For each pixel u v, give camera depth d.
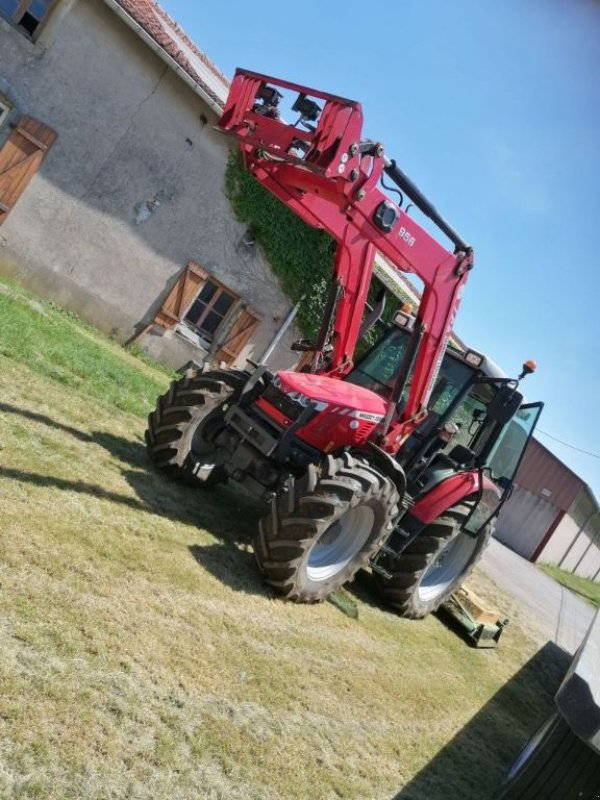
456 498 6.23
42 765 2.44
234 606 4.38
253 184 12.76
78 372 7.62
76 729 2.67
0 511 3.81
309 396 5.41
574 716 3.03
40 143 10.77
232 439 5.69
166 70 11.36
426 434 6.22
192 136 11.98
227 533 5.48
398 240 5.21
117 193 11.66
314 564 5.21
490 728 5.25
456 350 6.62
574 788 3.29
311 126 4.70
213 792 2.80
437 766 4.17
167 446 5.74
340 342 6.11
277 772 3.18
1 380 6.09
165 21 14.77
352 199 4.85
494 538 24.64
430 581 6.91
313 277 13.95
